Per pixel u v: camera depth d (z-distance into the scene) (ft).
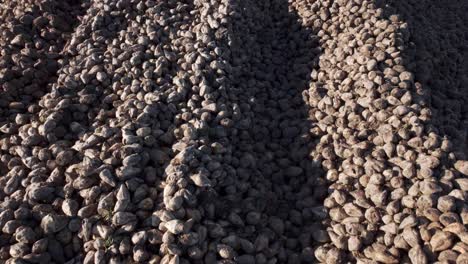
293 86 9.55
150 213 6.72
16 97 8.53
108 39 9.60
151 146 7.54
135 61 8.90
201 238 6.46
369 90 8.28
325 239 6.89
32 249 6.25
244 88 9.17
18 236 6.29
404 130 7.55
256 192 7.61
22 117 8.02
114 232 6.43
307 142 8.26
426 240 6.31
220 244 6.52
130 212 6.64
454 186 6.73
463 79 9.84
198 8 10.16
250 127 8.57
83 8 10.68
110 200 6.69
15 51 9.27
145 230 6.47
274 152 8.43
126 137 7.39
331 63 9.35
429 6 11.77
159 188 6.98
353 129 8.04
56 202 6.74
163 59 8.92
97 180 6.93
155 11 9.92
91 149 7.31
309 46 10.13
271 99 9.34
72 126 7.91
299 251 7.04
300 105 9.04
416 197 6.74
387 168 7.27
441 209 6.47
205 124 7.84
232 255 6.43
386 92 8.21
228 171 7.47
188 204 6.71
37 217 6.57
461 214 6.34
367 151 7.62
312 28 10.36
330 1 10.55
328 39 9.97
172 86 8.53
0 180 7.15
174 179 6.88
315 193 7.57
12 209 6.63
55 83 8.75
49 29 9.85
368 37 9.30
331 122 8.30
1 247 6.34
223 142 7.88
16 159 7.52
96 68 8.79
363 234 6.69
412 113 7.74
